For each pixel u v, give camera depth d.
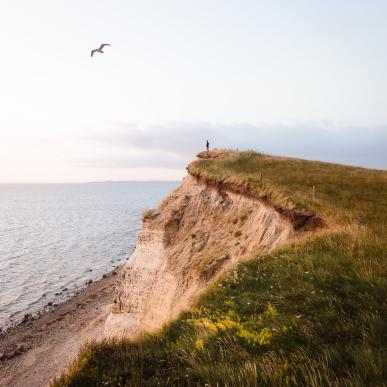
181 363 6.84
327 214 17.00
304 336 6.88
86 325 44.06
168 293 25.86
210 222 27.45
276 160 35.31
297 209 17.94
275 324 7.52
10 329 45.75
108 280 67.75
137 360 6.99
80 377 6.43
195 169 33.62
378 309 7.44
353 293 8.47
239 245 21.66
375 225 14.80
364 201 19.64
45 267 80.25
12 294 60.50
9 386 31.52
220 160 35.28
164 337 8.33
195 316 9.07
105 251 100.12
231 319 8.27
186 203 31.59
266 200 21.70
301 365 5.72
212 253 23.34
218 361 6.54
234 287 10.51
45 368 33.91
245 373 5.58
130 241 116.75
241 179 26.08
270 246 18.17
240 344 7.08
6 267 79.50
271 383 5.36
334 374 5.30
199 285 21.17
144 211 34.25
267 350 6.69
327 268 10.23
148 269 30.06
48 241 117.06
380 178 26.08
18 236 128.75
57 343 39.84
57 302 56.41
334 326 7.10
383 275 9.10
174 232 30.28
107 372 6.60
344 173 28.30
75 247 106.00
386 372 5.20
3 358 37.22
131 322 29.53
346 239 12.73
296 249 12.84
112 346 7.79
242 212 24.41
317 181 25.05
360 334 6.58
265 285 10.14
